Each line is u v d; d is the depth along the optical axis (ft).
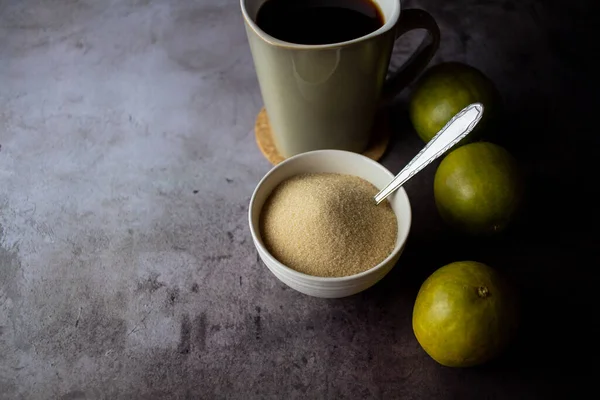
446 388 1.10
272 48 1.11
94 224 1.34
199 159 1.45
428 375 1.12
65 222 1.35
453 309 1.00
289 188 1.20
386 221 1.17
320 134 1.33
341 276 1.10
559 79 1.56
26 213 1.37
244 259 1.28
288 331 1.18
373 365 1.13
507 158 1.17
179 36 1.74
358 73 1.18
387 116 1.50
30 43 1.73
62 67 1.67
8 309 1.22
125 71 1.65
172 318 1.20
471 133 1.27
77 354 1.16
